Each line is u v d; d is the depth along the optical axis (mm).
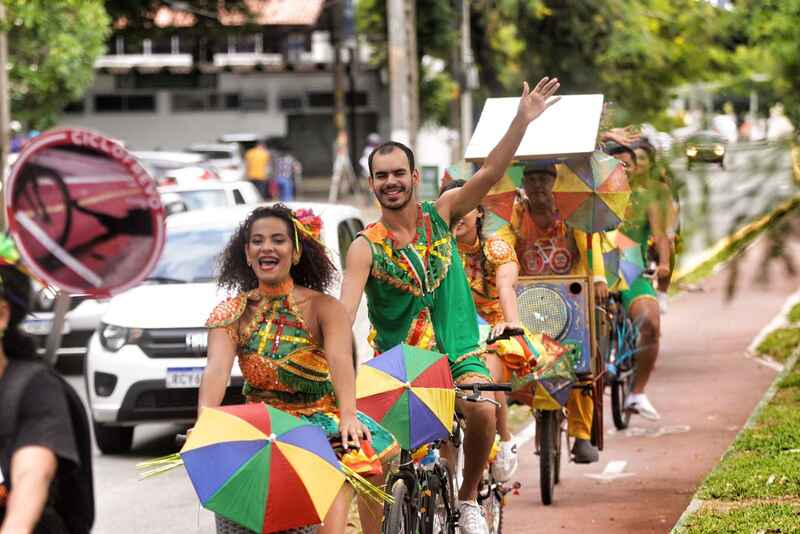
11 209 5688
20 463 5914
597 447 13727
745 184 7680
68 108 74188
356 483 7781
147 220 5816
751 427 15648
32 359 6285
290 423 7289
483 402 9703
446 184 12391
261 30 62844
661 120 8375
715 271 7844
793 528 11141
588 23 28953
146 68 73750
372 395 8688
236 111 74938
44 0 30469
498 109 12984
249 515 7039
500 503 11289
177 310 16641
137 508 14141
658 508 13172
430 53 47531
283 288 8047
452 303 9750
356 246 9531
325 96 74750
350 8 62688
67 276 5758
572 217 12633
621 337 16047
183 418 16391
